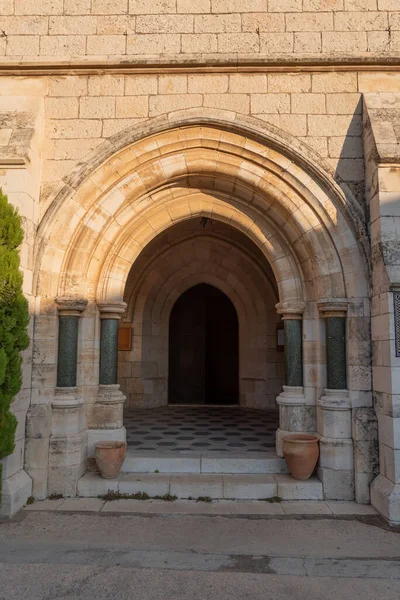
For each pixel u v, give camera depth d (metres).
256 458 6.19
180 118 6.07
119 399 6.31
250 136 6.11
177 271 10.80
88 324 6.32
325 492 5.65
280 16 6.30
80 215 6.11
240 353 10.94
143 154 6.16
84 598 3.56
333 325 5.93
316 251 6.02
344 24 6.27
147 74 6.24
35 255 5.92
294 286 6.43
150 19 6.35
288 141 6.04
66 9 6.39
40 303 5.93
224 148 6.18
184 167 6.29
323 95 6.18
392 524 4.93
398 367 5.18
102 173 6.14
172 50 6.27
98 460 5.78
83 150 6.16
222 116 6.09
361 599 3.62
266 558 4.24
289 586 3.78
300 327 6.41
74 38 6.34
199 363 11.82
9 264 5.17
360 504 5.51
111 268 6.51
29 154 5.71
